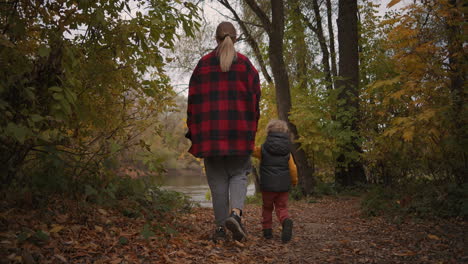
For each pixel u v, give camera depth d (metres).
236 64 2.97
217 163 3.05
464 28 4.27
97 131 3.59
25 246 2.06
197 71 3.01
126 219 3.23
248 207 7.11
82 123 3.25
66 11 3.01
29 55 2.75
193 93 3.02
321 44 12.91
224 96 2.92
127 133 3.88
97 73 3.03
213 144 2.87
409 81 4.72
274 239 3.51
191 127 3.04
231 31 3.14
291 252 2.94
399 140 5.29
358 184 9.91
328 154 9.42
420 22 4.59
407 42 4.66
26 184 2.79
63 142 2.80
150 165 3.22
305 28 12.07
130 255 2.32
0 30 2.55
